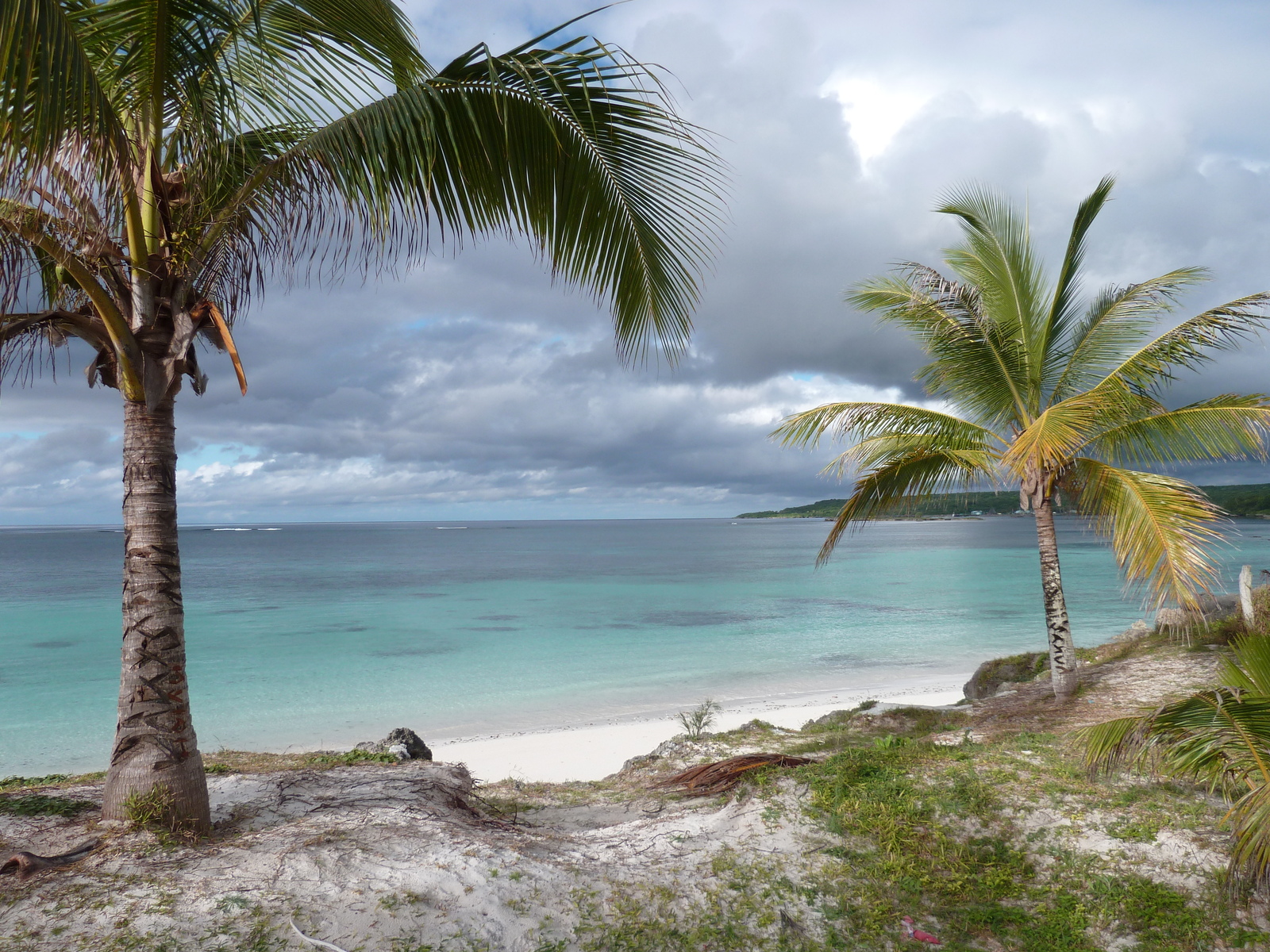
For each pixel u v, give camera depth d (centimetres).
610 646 3136
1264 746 499
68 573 7750
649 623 3825
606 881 562
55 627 3712
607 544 16188
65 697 2241
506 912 503
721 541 17838
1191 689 1162
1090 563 7550
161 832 568
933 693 2150
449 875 538
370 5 500
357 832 619
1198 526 920
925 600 4731
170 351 574
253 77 520
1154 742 548
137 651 585
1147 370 1074
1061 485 1188
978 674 1741
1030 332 1224
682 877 575
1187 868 574
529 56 496
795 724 1795
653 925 507
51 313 539
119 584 6300
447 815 722
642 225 581
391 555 11969
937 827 672
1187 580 900
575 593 5378
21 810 657
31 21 309
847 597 4909
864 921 530
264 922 460
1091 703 1158
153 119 532
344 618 4050
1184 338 1016
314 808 713
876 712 1368
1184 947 489
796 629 3553
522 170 548
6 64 302
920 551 10925
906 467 1185
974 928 529
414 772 896
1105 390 995
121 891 488
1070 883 578
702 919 520
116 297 569
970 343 1213
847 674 2523
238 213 546
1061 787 746
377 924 470
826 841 648
